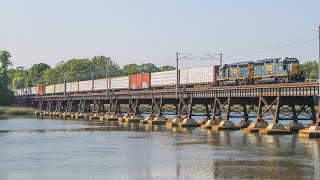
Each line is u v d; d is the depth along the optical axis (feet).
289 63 240.53
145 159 142.51
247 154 149.48
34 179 112.27
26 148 174.60
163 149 166.81
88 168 126.93
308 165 126.62
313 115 219.41
